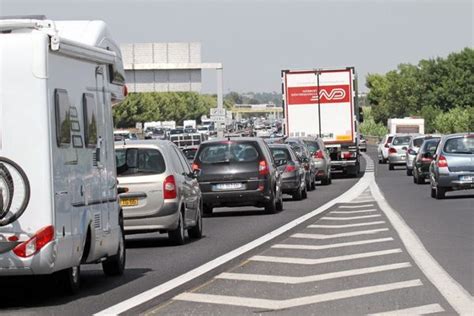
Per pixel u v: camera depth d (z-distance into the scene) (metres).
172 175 44.53
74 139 28.67
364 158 185.12
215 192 61.03
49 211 26.55
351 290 28.61
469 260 35.03
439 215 55.59
